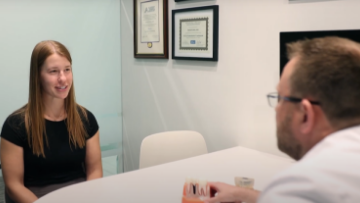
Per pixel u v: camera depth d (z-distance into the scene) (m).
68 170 1.81
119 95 3.07
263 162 1.74
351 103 0.69
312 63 0.73
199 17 2.25
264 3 1.89
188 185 1.26
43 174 1.74
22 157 1.71
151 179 1.49
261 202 0.67
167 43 2.54
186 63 2.41
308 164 0.64
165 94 2.62
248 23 1.98
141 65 2.81
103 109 2.96
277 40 1.84
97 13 2.83
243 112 2.06
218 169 1.62
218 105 2.22
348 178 0.59
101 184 1.43
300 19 1.74
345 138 0.67
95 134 1.94
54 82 1.69
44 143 1.72
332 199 0.58
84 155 1.86
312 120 0.73
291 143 0.80
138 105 2.90
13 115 1.74
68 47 2.69
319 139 0.74
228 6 2.08
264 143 1.96
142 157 1.88
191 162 1.73
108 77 2.97
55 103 1.76
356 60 0.70
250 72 2.00
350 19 1.55
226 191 1.20
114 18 2.95
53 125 1.76
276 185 0.67
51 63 1.68
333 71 0.70
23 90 2.47
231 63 2.10
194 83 2.37
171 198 1.29
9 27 2.37
